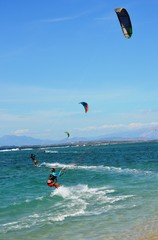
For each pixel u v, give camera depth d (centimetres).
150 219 1719
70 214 1925
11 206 2234
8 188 3184
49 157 10131
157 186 2862
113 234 1489
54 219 1822
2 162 8238
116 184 3130
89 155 10438
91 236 1480
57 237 1498
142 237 1417
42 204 2272
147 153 10250
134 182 3212
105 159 7938
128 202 2195
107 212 1931
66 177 3925
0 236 1545
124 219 1748
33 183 3491
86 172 4456
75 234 1526
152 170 4431
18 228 1672
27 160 8881
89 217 1833
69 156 10494
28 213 2020
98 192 2672
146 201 2194
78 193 2656
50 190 2950
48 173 4612
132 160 7012
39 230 1623
